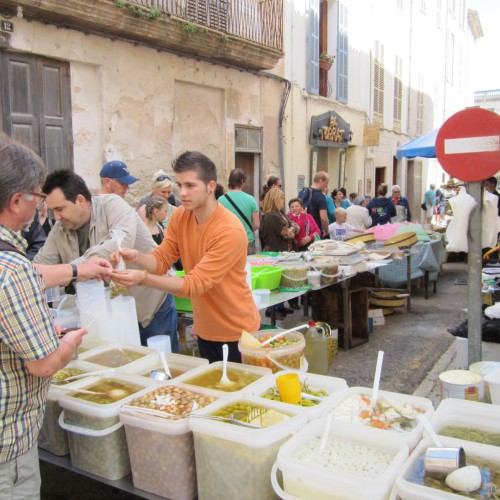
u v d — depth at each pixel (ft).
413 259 27.43
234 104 33.78
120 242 9.60
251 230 21.70
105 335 10.05
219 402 6.86
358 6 51.52
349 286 20.75
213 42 29.14
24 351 5.40
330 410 6.75
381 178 63.52
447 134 12.10
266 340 9.13
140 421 6.63
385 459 5.53
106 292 10.98
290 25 39.11
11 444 5.68
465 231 12.58
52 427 7.80
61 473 11.48
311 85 42.47
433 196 64.64
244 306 9.61
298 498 5.28
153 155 27.91
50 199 10.12
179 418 6.54
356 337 20.79
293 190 41.19
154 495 6.82
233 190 21.66
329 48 47.37
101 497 10.52
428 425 5.64
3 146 5.57
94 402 7.25
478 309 12.19
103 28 24.06
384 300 25.00
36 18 21.61
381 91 59.72
